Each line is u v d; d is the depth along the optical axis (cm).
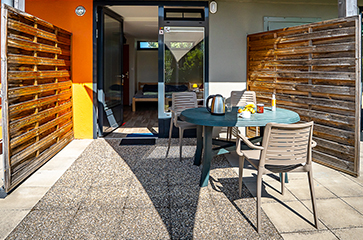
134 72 1058
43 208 244
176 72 498
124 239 200
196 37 496
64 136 447
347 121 321
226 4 492
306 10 504
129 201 258
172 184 297
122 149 430
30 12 478
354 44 306
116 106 592
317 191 279
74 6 478
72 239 200
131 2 480
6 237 201
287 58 400
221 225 219
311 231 210
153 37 1023
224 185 294
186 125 371
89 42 483
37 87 342
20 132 299
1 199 261
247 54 496
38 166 342
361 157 395
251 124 263
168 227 216
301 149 214
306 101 373
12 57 283
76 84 488
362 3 525
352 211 238
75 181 305
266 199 262
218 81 502
